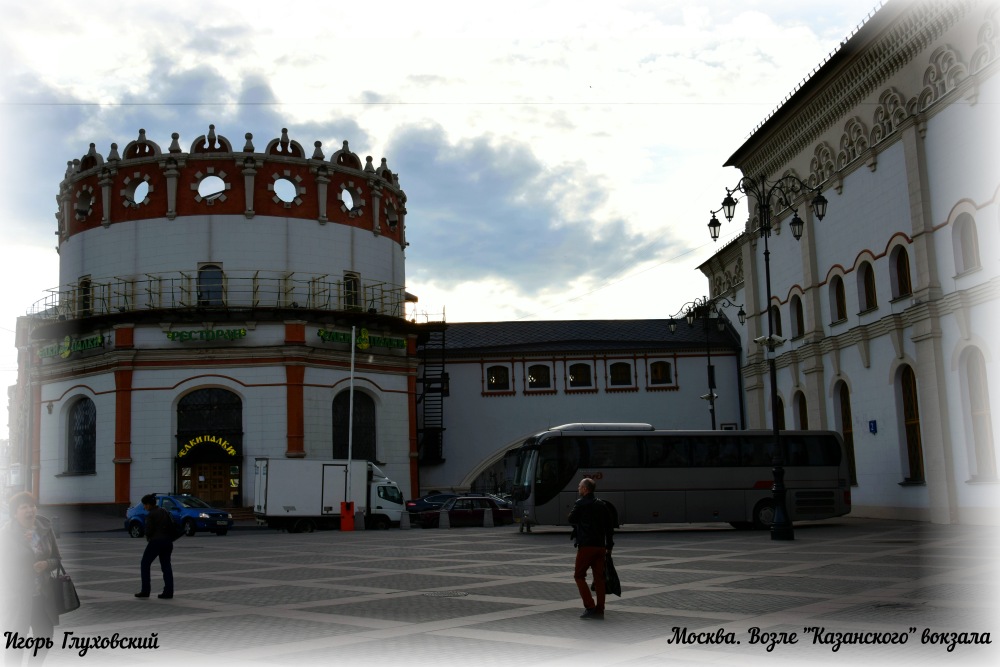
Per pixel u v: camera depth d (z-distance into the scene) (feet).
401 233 199.93
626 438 122.21
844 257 135.03
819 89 136.67
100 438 169.48
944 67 110.01
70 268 181.16
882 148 122.42
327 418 171.83
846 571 65.62
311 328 172.35
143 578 58.59
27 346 186.39
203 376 167.43
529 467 123.34
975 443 106.42
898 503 121.70
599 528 47.67
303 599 56.95
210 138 176.35
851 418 134.00
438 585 63.46
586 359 199.62
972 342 104.99
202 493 166.50
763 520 122.01
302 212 177.68
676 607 50.47
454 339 205.46
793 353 151.02
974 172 104.17
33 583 34.58
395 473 180.86
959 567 66.03
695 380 199.52
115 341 167.73
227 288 171.01
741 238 171.73
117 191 176.35
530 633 43.14
